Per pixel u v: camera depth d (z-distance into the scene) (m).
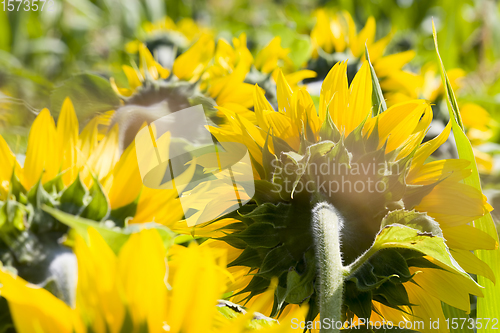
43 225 0.80
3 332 0.78
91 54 2.55
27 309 0.76
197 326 0.76
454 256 0.91
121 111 0.95
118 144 0.85
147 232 0.77
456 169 0.91
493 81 2.45
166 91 1.05
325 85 0.93
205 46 1.14
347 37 1.54
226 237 0.90
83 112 0.99
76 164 0.83
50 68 2.37
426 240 0.86
